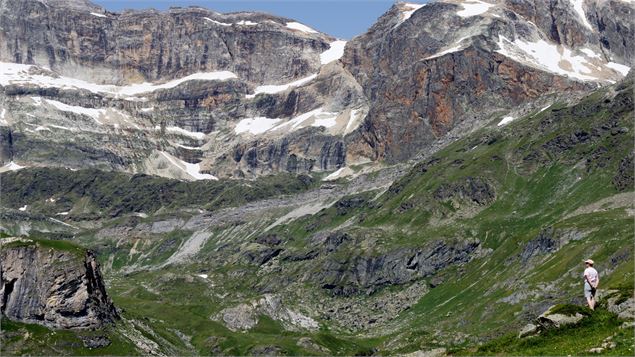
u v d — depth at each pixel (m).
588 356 108.12
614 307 121.75
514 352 119.94
